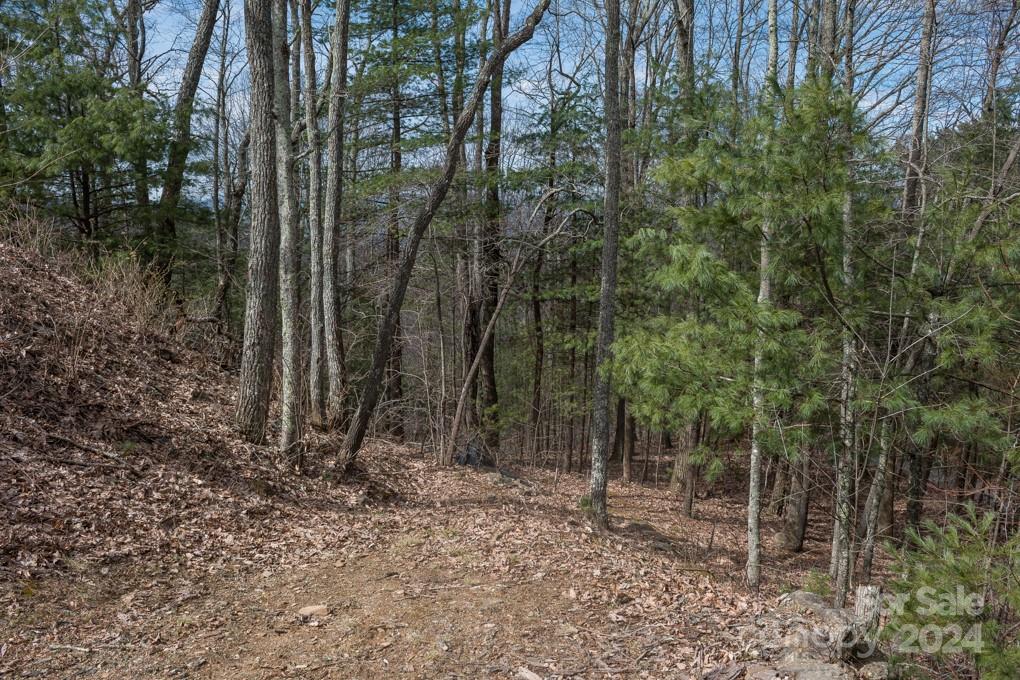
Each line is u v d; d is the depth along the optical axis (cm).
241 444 945
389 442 1410
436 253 1417
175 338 1245
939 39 1070
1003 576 399
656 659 504
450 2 1522
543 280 1631
